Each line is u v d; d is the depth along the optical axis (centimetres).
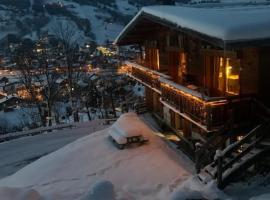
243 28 978
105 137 1989
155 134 1902
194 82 1645
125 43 2325
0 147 2494
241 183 1183
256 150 1211
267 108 1252
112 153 1728
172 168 1464
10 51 7162
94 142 1941
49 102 3572
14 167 2111
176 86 1524
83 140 2045
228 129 1316
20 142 2581
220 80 1451
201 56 1558
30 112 4659
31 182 1572
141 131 1884
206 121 1304
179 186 1273
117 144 1797
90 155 1759
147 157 1612
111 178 1452
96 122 3041
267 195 1005
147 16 1556
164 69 1984
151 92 2308
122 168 1540
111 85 4416
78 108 4091
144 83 2144
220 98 1288
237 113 1334
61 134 2725
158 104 2186
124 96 4419
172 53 1862
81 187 1392
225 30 970
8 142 2605
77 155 1792
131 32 2064
